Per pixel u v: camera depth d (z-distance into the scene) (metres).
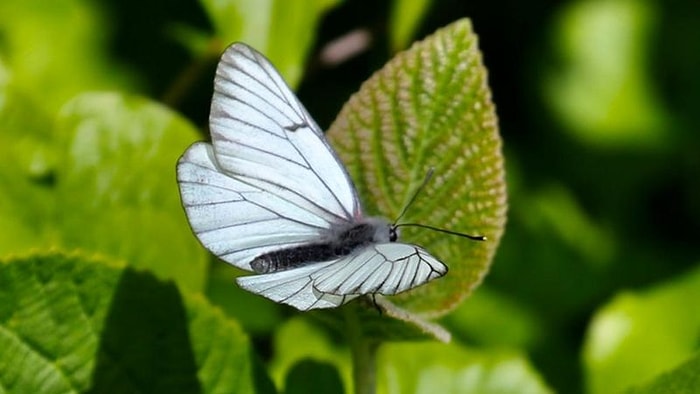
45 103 0.62
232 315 0.61
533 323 0.64
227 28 0.59
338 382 0.55
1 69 0.59
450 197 0.53
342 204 0.53
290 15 0.59
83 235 0.58
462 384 0.57
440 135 0.53
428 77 0.53
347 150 0.53
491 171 0.53
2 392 0.52
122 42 0.65
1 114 0.58
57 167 0.58
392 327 0.52
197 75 0.63
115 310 0.52
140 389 0.52
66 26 0.64
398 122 0.53
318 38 0.65
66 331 0.52
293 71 0.59
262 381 0.53
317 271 0.52
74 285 0.52
